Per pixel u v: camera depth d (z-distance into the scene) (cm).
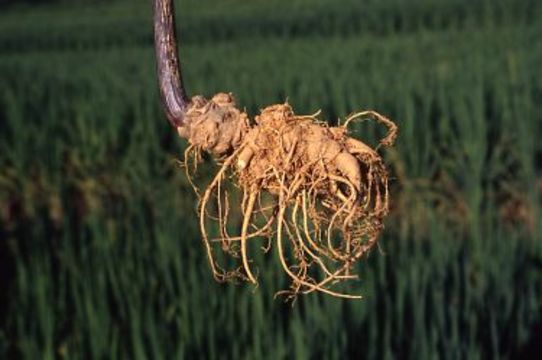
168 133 1617
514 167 1370
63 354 796
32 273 882
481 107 1359
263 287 824
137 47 3722
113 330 785
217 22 4328
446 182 1283
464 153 1352
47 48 4281
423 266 866
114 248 900
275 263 827
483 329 855
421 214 1155
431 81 1677
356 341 797
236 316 823
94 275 897
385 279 820
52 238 988
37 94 1978
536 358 880
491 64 1861
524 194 1237
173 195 1225
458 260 921
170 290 829
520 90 1611
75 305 838
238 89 1780
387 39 2922
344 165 378
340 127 388
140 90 1844
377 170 387
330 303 771
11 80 2314
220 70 2198
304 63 2198
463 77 1683
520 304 881
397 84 1658
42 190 1436
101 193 1390
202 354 782
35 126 1648
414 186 1277
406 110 1398
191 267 818
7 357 821
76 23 4959
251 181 383
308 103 1627
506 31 2725
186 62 2484
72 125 1750
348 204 377
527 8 3866
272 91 1730
